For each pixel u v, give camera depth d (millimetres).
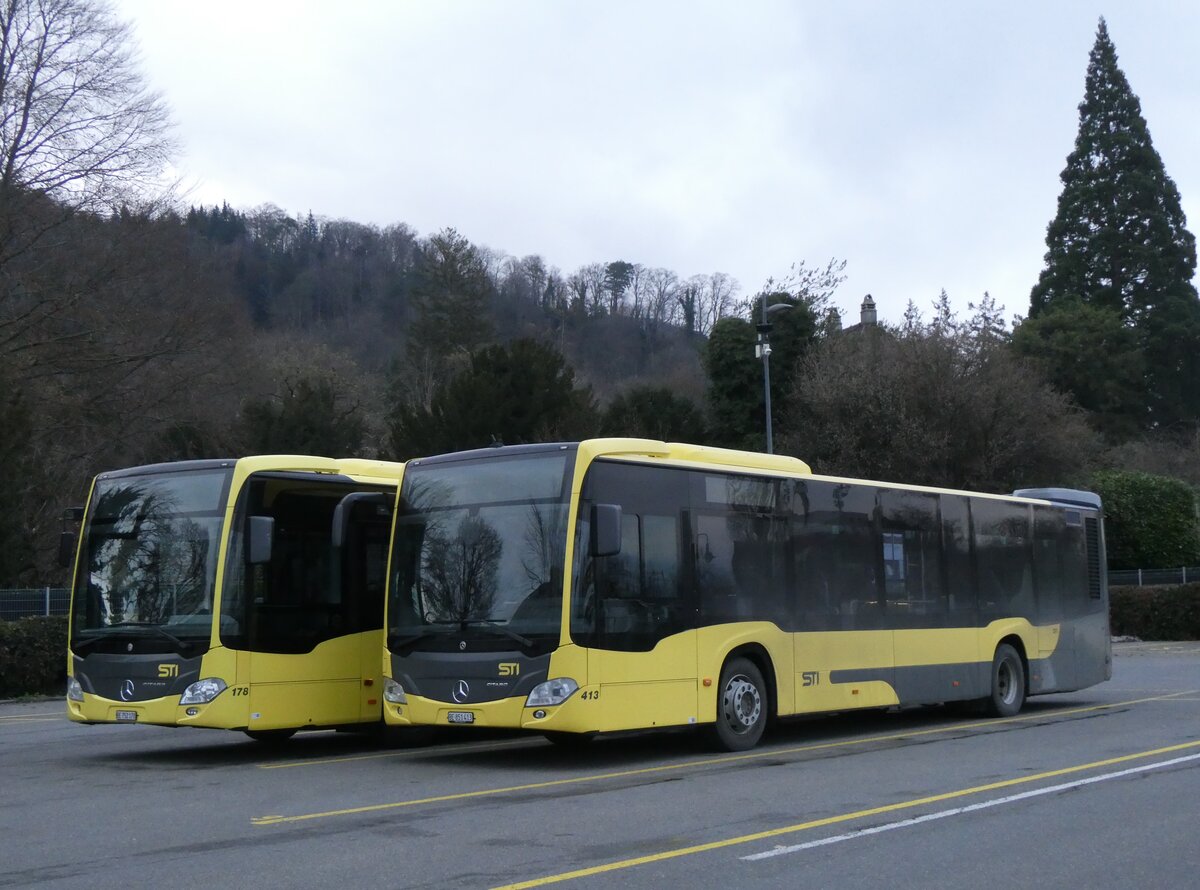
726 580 13664
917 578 16359
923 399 40312
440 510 12953
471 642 12320
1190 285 63594
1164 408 63000
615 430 40250
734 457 14305
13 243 33375
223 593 13156
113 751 14930
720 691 13578
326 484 14336
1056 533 19328
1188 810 9859
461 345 70875
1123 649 36875
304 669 13680
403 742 15422
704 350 48750
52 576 32375
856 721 17594
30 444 31469
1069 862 8031
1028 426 40250
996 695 17609
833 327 47438
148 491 13844
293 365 60469
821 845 8492
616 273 92000
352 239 90625
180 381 36812
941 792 10766
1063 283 64188
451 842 8602
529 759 13461
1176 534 46688
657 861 7980
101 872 7762
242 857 8164
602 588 12250
